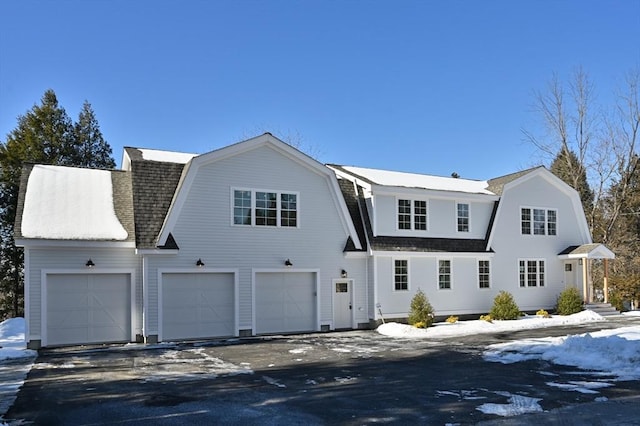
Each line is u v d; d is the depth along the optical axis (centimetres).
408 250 2289
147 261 1816
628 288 3156
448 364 1338
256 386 1077
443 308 2408
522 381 1118
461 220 2516
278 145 2070
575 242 2873
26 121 3766
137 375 1208
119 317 1811
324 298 2152
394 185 2377
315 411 873
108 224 1838
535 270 2717
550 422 802
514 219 2672
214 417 838
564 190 2864
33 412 884
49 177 1995
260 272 2020
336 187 2194
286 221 2092
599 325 2309
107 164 4141
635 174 3978
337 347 1667
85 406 917
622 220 4150
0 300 3541
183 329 1867
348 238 2220
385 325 2134
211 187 1947
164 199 1916
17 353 1564
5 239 3459
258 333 2009
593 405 908
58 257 1738
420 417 835
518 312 2441
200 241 1908
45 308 1709
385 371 1245
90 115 4116
